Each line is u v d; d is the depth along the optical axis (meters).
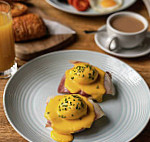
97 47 0.88
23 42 0.87
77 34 0.92
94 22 0.97
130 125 0.68
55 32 0.90
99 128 0.68
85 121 0.67
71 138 0.66
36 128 0.68
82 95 0.72
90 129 0.68
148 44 0.89
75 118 0.66
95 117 0.68
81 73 0.72
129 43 0.85
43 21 0.91
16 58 0.85
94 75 0.73
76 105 0.66
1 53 0.77
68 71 0.76
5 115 0.71
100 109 0.69
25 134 0.65
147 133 0.69
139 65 0.84
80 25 0.95
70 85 0.73
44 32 0.88
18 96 0.73
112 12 0.97
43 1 1.05
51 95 0.75
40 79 0.77
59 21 0.95
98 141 0.66
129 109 0.72
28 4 1.02
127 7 0.99
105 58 0.82
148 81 0.79
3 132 0.68
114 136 0.67
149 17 0.99
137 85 0.76
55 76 0.79
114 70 0.79
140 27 0.86
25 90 0.75
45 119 0.70
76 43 0.89
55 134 0.66
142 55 0.85
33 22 0.88
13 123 0.67
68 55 0.82
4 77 0.79
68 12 1.00
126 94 0.75
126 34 0.83
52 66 0.80
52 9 1.01
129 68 0.79
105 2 1.01
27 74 0.77
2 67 0.79
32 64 0.79
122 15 0.90
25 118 0.69
